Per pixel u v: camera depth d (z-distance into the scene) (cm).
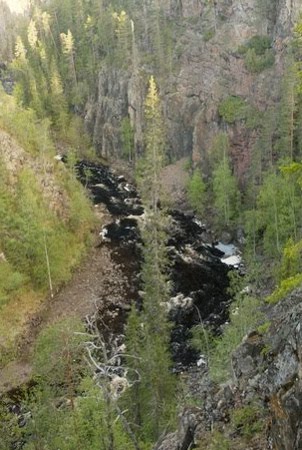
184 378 4359
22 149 6875
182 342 5012
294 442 1437
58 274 5931
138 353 3566
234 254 6700
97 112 10688
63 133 10781
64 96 11294
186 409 2259
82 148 10494
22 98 11075
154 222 5572
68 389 3244
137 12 11319
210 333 5003
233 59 8569
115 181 9088
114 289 5959
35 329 5341
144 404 3456
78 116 11288
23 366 4853
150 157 7388
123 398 3441
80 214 6919
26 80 11550
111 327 5284
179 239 6969
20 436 3136
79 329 3528
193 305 5562
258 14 8575
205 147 8338
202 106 8662
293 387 1544
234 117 7869
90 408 3053
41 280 5778
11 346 5038
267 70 7981
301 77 2262
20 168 6525
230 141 7888
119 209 7912
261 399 1852
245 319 3647
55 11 13000
